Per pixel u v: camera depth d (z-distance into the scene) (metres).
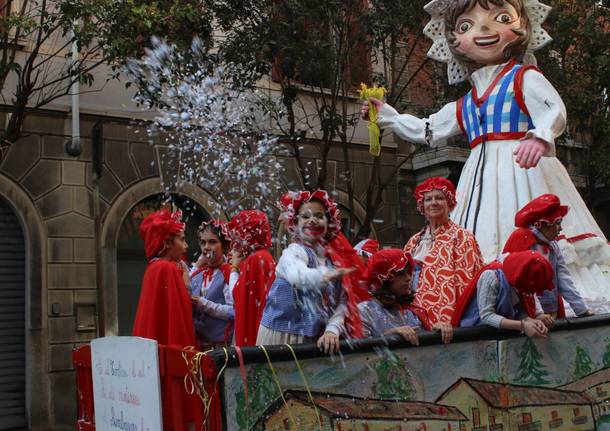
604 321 4.41
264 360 3.10
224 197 11.13
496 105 5.45
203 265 5.79
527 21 5.68
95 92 11.50
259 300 4.73
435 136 5.86
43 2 9.67
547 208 4.54
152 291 4.57
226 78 10.80
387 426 3.40
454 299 4.37
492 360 3.86
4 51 9.31
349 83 12.48
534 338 4.05
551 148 4.90
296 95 11.83
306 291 3.73
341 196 13.62
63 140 11.27
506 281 4.03
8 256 10.90
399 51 13.41
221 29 11.30
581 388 4.22
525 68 5.42
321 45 11.01
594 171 15.05
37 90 10.20
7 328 10.80
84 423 4.46
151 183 11.62
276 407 3.10
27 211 10.92
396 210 14.55
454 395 3.67
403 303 4.05
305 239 3.81
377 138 6.04
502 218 5.22
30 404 10.67
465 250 4.54
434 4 5.95
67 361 10.98
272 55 10.82
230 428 2.96
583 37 13.48
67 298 11.07
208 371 3.04
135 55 10.01
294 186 12.55
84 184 11.38
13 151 10.88
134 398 3.65
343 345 3.33
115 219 11.43
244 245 5.18
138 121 11.67
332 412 3.25
